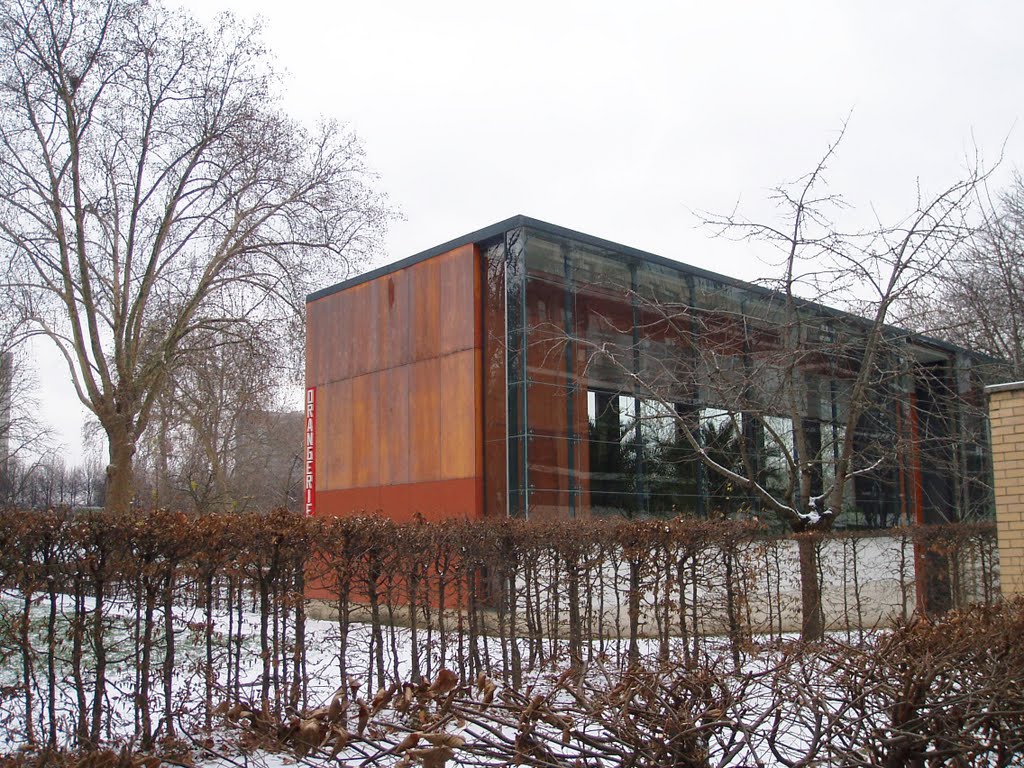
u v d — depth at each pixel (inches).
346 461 753.6
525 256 642.2
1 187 920.9
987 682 160.2
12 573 245.9
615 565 408.8
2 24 893.8
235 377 1040.2
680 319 714.8
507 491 624.4
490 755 143.9
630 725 145.6
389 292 735.1
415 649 344.5
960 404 669.3
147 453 1512.1
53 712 250.1
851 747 153.6
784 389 534.9
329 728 148.3
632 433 682.2
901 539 549.6
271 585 302.0
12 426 1455.5
